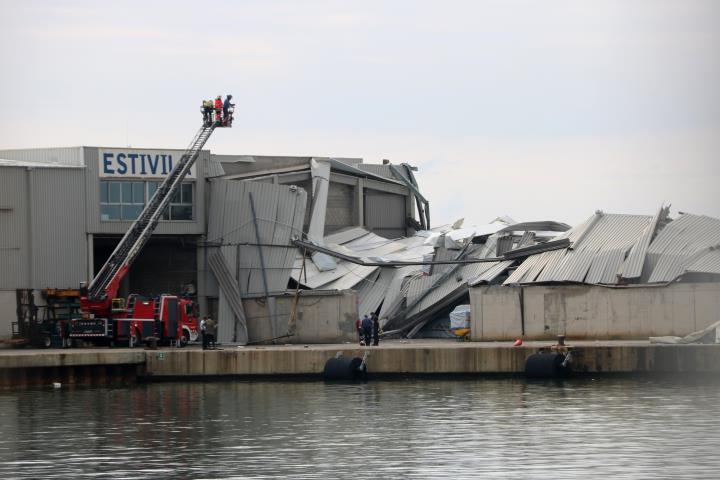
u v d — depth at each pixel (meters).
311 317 165.75
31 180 170.00
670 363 139.75
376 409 117.94
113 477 88.44
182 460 93.88
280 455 95.38
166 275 180.50
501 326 162.38
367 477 87.38
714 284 153.00
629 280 160.62
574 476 86.69
